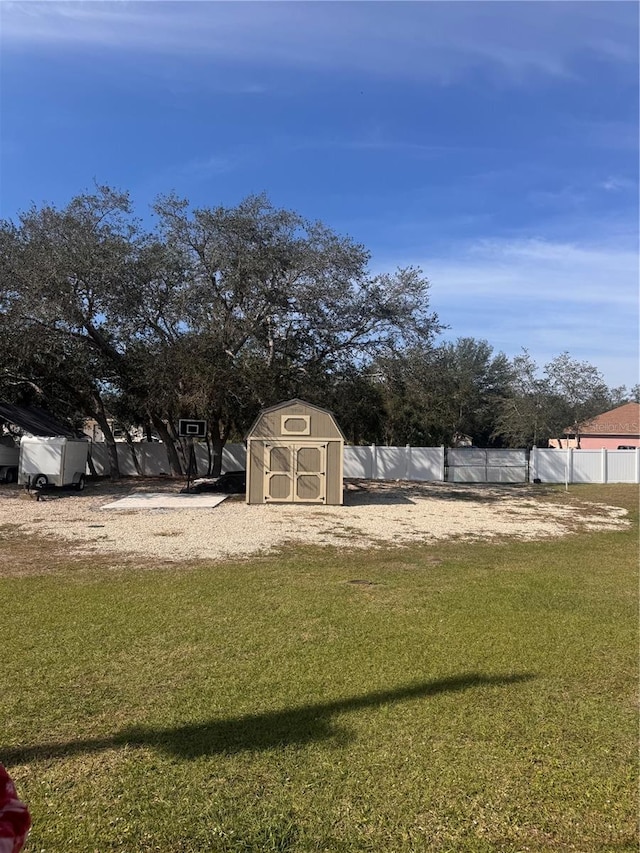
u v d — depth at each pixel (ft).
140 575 27.14
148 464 98.84
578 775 10.52
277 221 69.36
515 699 13.70
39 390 80.12
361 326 74.23
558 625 19.74
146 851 8.43
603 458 92.12
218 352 67.82
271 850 8.50
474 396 141.28
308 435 58.03
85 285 66.64
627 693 14.14
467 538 39.99
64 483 63.26
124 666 15.69
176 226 69.72
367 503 60.13
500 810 9.49
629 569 30.04
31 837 8.60
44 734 11.87
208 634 18.44
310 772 10.49
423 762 10.87
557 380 119.14
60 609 21.13
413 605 22.24
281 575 27.53
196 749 11.26
